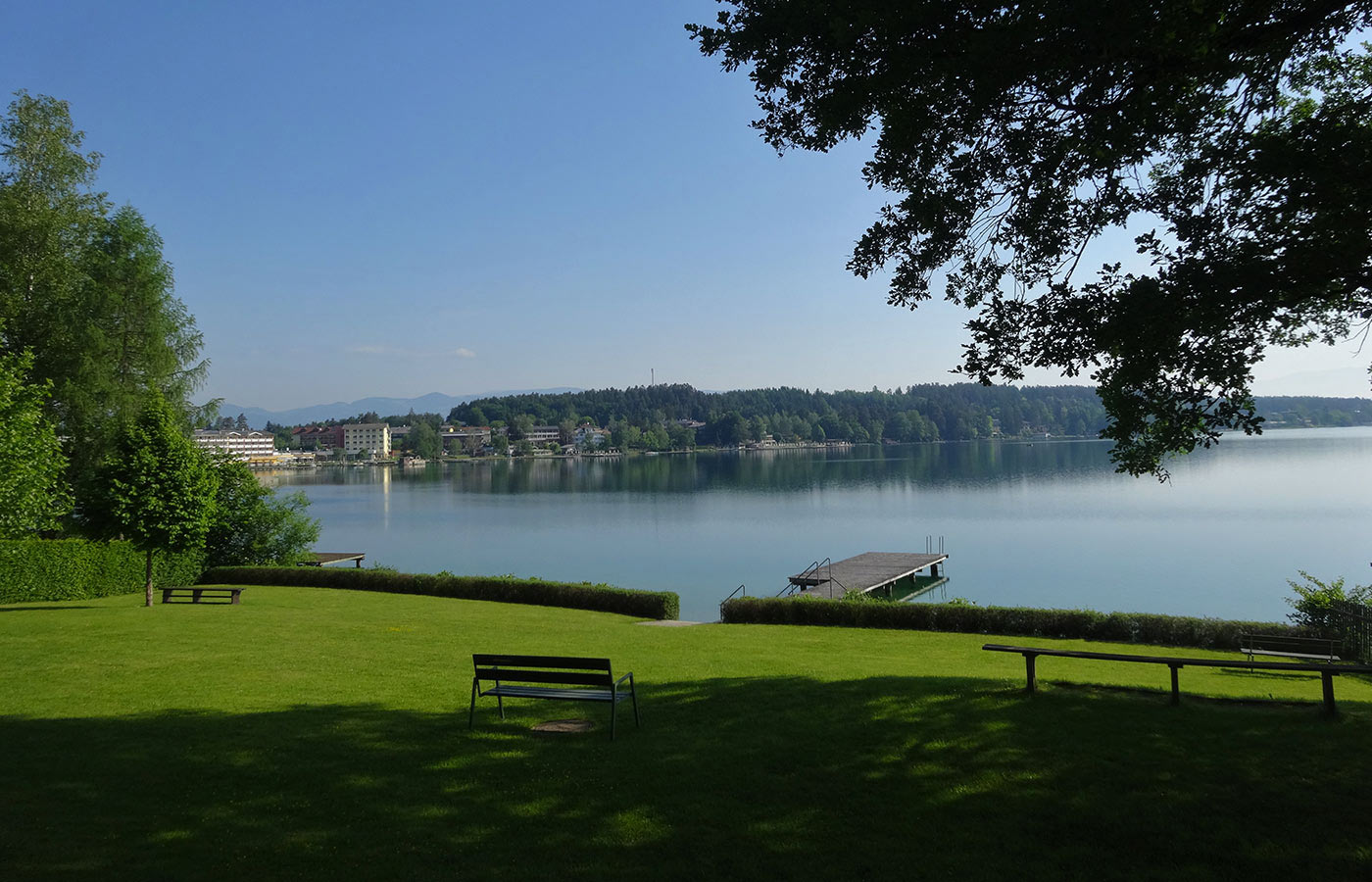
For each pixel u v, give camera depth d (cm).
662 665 1405
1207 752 775
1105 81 765
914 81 806
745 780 739
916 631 2008
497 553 5350
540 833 628
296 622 1973
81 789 725
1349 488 7656
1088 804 666
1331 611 1698
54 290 3150
